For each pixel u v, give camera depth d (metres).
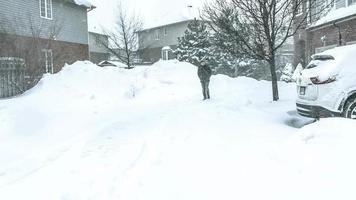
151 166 6.41
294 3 13.43
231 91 18.67
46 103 13.43
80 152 7.78
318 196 4.35
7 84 18.67
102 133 9.51
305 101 9.44
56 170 6.61
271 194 4.69
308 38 25.42
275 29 13.83
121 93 17.64
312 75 9.23
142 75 21.50
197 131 8.81
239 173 5.61
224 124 9.38
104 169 6.47
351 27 19.38
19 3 25.09
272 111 11.62
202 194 5.01
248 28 14.00
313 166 5.18
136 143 8.25
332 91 8.92
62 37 29.23
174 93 18.97
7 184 6.03
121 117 11.94
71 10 30.45
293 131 8.58
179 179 5.64
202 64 15.78
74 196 5.29
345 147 5.46
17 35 20.47
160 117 11.40
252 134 8.25
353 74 8.90
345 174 4.68
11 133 9.90
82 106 14.03
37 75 19.05
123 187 5.50
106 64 43.75
